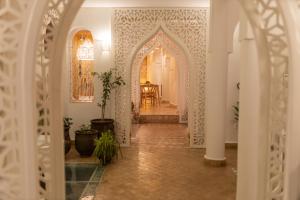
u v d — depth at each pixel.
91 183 4.98
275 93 2.12
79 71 7.74
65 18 2.26
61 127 2.37
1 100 1.50
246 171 3.45
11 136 1.52
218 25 5.71
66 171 5.59
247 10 2.12
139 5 7.14
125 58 7.37
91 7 7.28
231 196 4.47
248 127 3.42
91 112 7.57
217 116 5.88
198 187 4.82
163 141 8.04
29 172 1.54
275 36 2.03
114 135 7.30
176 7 7.19
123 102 7.47
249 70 3.38
